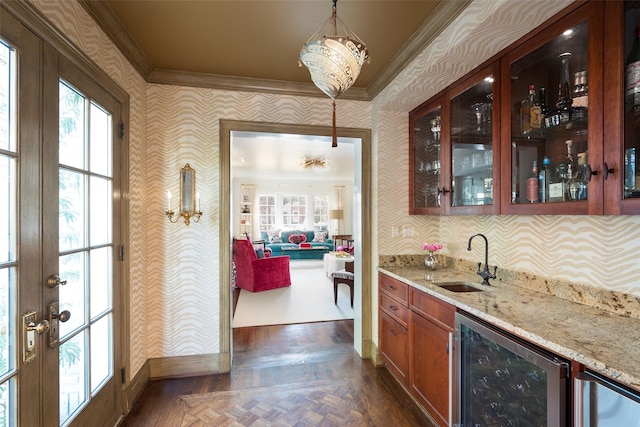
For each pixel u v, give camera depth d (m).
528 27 1.40
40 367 1.23
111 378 1.83
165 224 2.43
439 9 1.62
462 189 2.02
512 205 1.54
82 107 1.57
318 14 1.70
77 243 1.53
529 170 1.50
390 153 2.64
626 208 1.03
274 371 2.54
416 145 2.57
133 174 2.15
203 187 2.48
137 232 2.22
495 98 1.66
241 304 4.42
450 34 1.63
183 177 2.44
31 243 1.19
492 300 1.55
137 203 2.22
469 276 2.19
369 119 2.77
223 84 2.49
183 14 1.70
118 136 1.93
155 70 2.34
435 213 2.24
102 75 1.71
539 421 1.10
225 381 2.38
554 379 1.02
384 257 2.63
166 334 2.44
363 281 2.75
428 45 1.84
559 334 1.10
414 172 2.58
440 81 2.02
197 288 2.48
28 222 1.18
